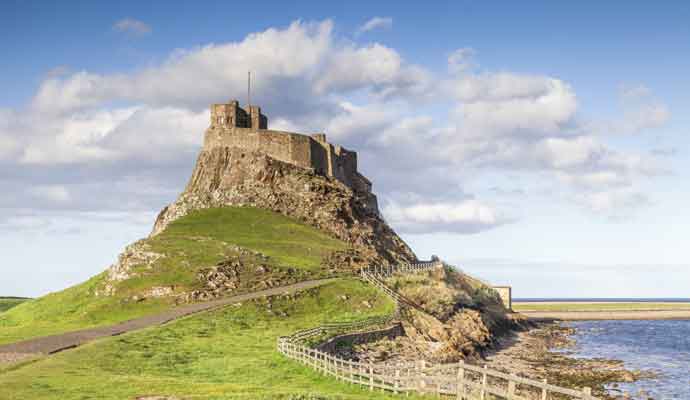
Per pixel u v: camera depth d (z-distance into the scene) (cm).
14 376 4303
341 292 9869
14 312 10675
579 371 8094
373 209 19362
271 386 4281
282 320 8475
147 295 9419
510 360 9106
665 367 8644
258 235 13700
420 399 3741
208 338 6819
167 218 16700
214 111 18225
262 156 17012
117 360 5212
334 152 19050
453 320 10412
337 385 4441
